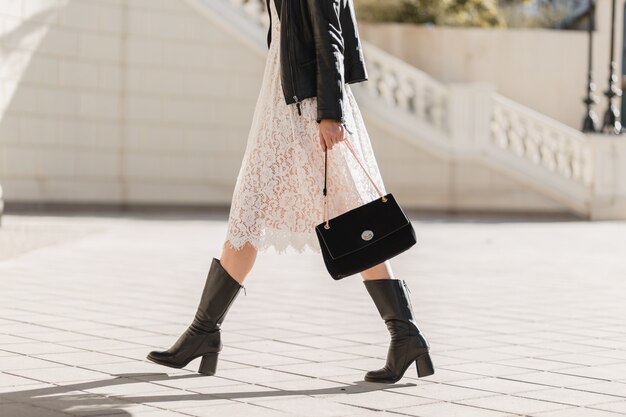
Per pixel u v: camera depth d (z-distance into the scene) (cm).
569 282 1030
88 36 2111
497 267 1178
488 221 2189
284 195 506
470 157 2402
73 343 608
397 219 491
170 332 657
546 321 746
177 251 1277
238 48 2298
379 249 488
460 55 2658
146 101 2202
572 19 2848
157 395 468
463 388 498
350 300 849
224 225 1791
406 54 2638
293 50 496
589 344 641
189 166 2258
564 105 2706
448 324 724
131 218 1920
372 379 508
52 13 2041
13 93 1975
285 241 507
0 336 629
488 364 566
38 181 2027
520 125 2433
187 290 895
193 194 2259
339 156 503
